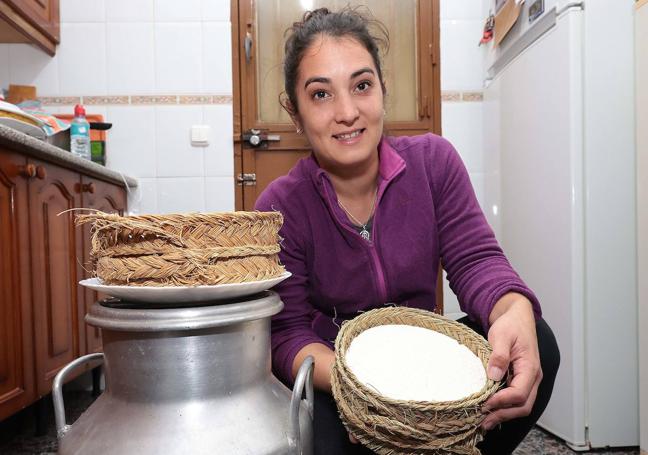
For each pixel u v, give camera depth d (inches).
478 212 41.4
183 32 90.0
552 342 37.1
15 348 52.8
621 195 57.9
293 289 40.5
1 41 86.3
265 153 91.4
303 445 28.0
